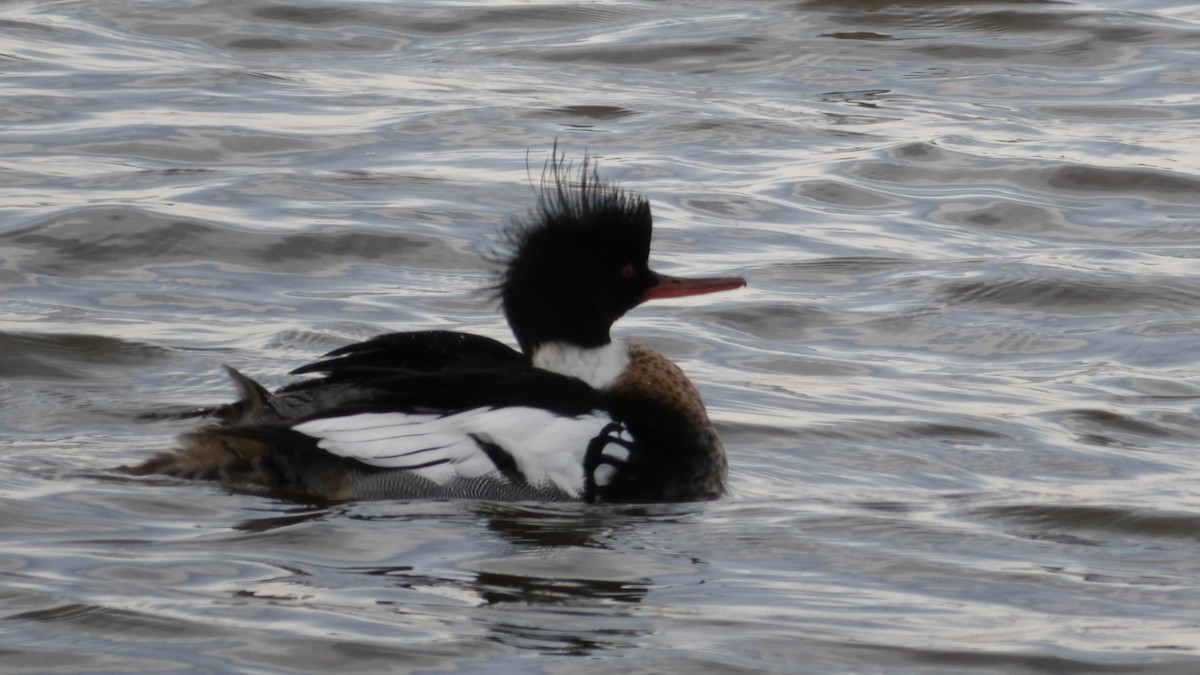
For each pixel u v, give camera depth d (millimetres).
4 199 18172
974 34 26828
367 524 10570
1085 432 13328
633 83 24422
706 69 25266
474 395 11414
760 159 21234
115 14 26266
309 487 11133
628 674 8516
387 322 15523
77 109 21703
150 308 15672
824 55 25828
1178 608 9680
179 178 19328
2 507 10453
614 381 12016
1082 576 10180
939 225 19250
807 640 9016
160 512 10586
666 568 10070
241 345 14664
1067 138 22188
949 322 16156
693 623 9195
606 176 20250
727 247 18188
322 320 15484
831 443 12930
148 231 17359
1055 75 25234
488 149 21047
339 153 20625
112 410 12836
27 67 23422
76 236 17125
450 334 11969
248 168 19859
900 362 15164
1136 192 20297
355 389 11422
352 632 8852
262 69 24188
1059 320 16359
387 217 18328
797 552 10461
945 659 8859
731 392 14102
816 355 15273
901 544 10656
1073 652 8961
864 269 17656
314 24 26562
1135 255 18266
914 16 27500
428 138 21375
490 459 11242
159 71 23609
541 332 12164
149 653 8531
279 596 9297
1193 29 26969
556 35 26672
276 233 17609
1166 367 15070
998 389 14398
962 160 21188
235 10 26734
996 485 12094
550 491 11328
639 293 12234
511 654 8695
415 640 8797
